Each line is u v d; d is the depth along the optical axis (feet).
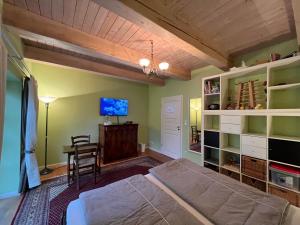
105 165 13.01
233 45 8.55
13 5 5.89
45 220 6.52
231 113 8.80
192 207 4.37
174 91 15.21
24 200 7.89
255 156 7.68
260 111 7.59
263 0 5.45
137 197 4.41
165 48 9.28
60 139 12.89
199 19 6.52
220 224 3.64
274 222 3.46
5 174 8.31
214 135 9.79
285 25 6.73
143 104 18.48
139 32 7.63
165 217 3.64
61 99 12.90
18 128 8.63
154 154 16.42
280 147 6.81
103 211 3.83
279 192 6.87
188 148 13.67
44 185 9.46
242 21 6.63
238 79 9.66
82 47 7.61
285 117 7.74
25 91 8.72
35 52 9.45
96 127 14.83
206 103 10.59
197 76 12.87
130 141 15.35
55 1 5.68
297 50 7.47
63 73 12.95
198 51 7.87
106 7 5.04
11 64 6.72
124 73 13.39
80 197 4.53
